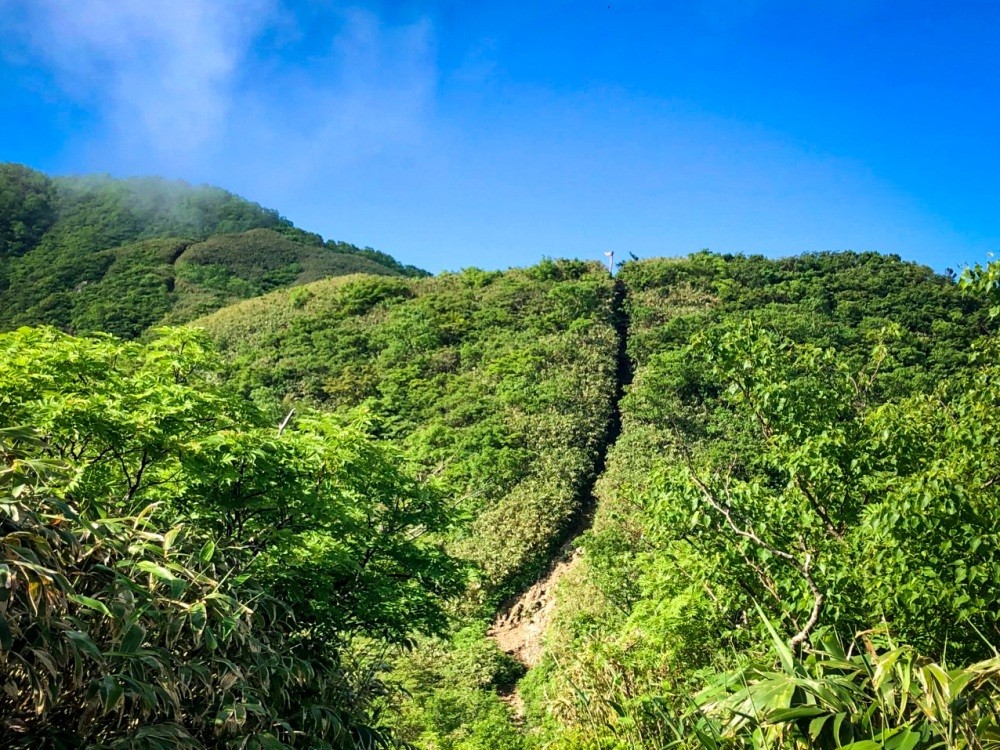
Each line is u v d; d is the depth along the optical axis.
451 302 48.06
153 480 8.65
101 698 3.38
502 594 22.58
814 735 2.72
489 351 40.59
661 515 7.99
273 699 4.60
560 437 30.88
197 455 7.96
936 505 6.10
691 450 26.58
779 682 2.92
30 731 3.42
